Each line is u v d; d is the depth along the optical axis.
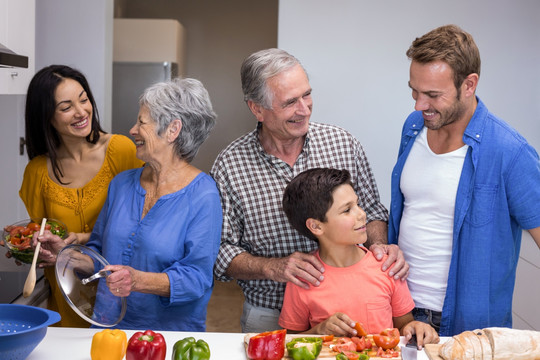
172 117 1.90
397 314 1.97
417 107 1.81
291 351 1.63
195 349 1.57
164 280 1.84
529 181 1.87
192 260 1.91
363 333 1.77
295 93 1.93
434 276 1.98
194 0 7.89
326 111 3.97
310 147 2.13
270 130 2.04
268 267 1.98
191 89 1.94
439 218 1.96
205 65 7.97
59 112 2.23
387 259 1.94
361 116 3.96
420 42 1.80
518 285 3.35
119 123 6.66
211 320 4.77
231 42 7.95
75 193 2.36
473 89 1.81
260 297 2.15
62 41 3.99
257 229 2.13
